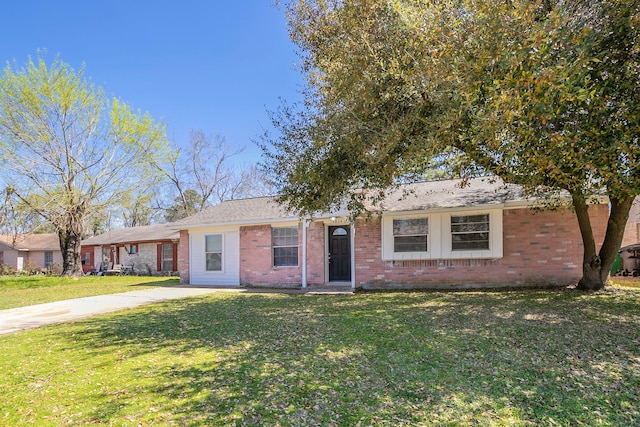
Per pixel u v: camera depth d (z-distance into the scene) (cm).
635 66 480
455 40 502
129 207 1956
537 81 407
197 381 393
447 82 508
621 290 895
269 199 1567
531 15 436
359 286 1174
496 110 454
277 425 298
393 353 470
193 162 3462
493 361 430
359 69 612
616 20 448
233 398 349
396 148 614
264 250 1353
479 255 1057
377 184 759
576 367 406
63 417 320
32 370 441
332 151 682
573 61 430
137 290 1300
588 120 484
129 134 1853
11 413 330
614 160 483
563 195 945
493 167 677
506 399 334
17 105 1630
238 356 475
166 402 344
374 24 601
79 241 1970
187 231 1532
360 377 394
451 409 318
